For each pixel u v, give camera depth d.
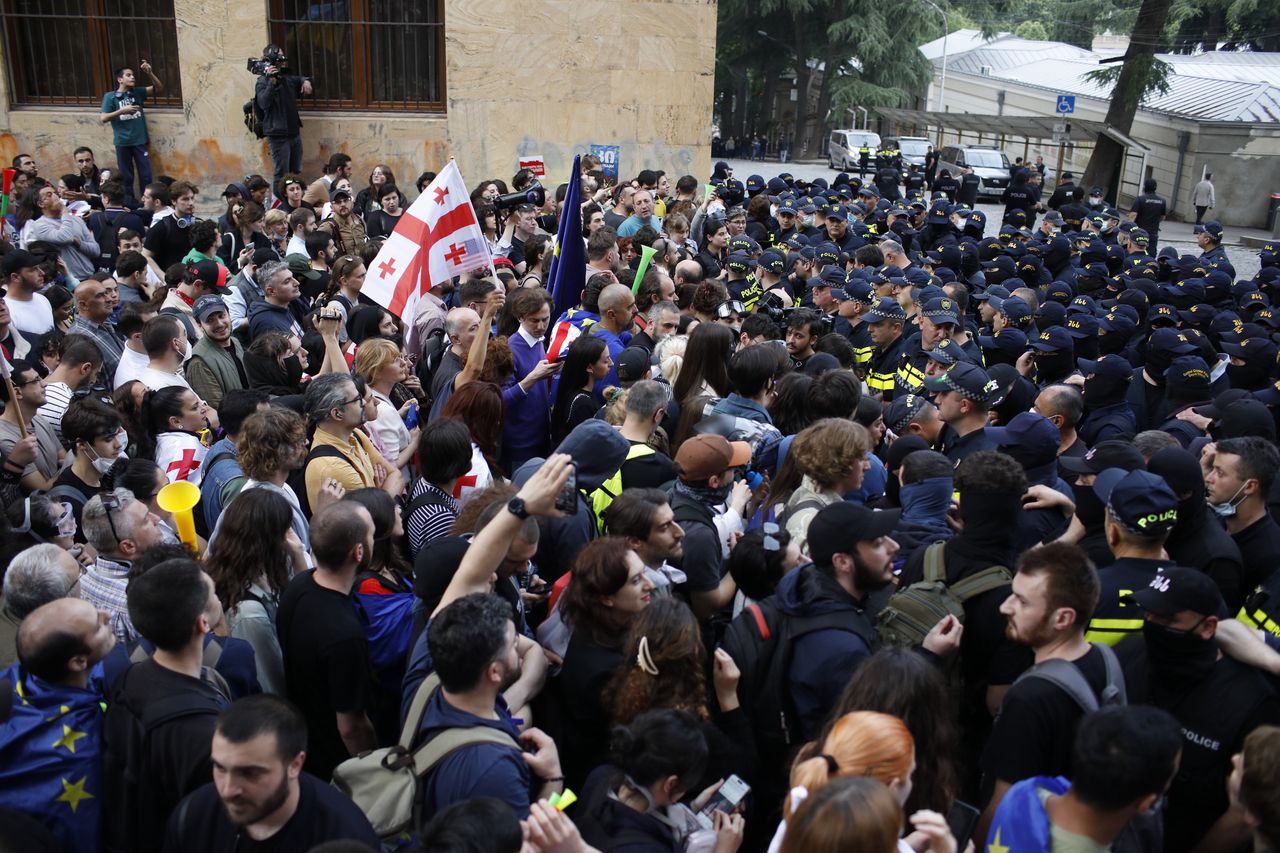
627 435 5.07
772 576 3.97
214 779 2.90
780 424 5.69
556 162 16.88
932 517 4.42
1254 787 2.65
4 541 4.50
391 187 12.59
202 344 6.74
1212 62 43.72
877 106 51.97
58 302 7.79
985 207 34.75
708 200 13.98
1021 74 51.22
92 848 3.20
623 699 3.34
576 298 8.44
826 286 9.19
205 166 15.94
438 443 4.79
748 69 57.25
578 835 2.74
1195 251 27.80
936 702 3.02
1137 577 3.67
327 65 16.31
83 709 3.25
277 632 3.77
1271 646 3.41
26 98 15.77
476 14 16.12
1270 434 5.62
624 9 16.53
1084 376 6.91
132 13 15.71
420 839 2.65
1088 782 2.58
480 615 3.04
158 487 4.67
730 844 3.02
